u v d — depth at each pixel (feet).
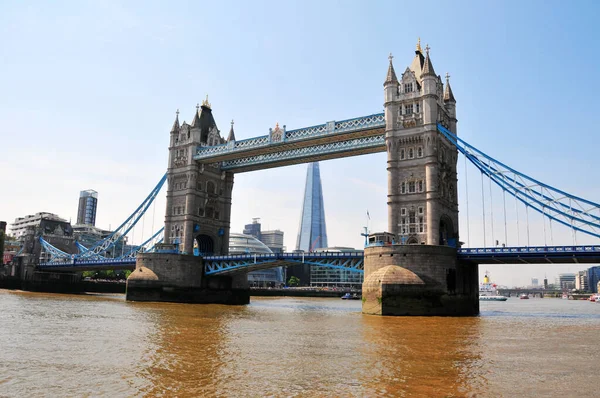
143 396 71.46
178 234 359.25
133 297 320.09
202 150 361.92
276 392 73.87
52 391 73.72
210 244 380.99
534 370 92.48
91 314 205.46
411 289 227.20
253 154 344.28
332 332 152.35
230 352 109.09
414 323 188.03
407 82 275.18
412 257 235.61
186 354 105.60
